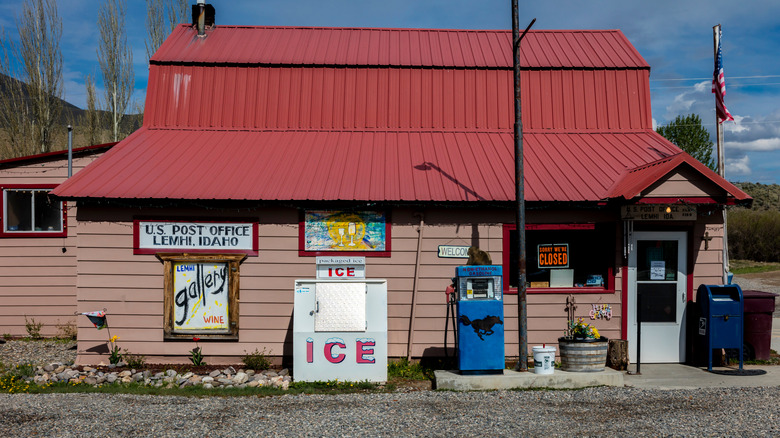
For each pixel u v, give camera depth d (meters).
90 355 9.88
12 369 9.80
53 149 25.23
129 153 10.85
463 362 8.66
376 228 9.99
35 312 12.80
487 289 8.78
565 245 10.15
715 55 13.23
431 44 13.98
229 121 12.25
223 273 9.98
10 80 24.56
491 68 12.84
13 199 12.92
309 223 9.98
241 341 9.92
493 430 6.46
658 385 8.54
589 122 12.43
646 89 12.79
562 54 13.38
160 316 9.91
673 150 11.22
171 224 9.94
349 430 6.48
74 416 7.04
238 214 9.98
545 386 8.52
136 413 7.17
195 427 6.61
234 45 13.53
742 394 7.87
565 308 10.05
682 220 9.73
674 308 10.11
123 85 27.59
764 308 10.18
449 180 10.24
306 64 12.79
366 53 13.34
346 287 9.01
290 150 11.23
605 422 6.70
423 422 6.77
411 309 9.93
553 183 10.18
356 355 8.92
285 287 9.96
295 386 8.71
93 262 9.88
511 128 12.32
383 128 12.27
